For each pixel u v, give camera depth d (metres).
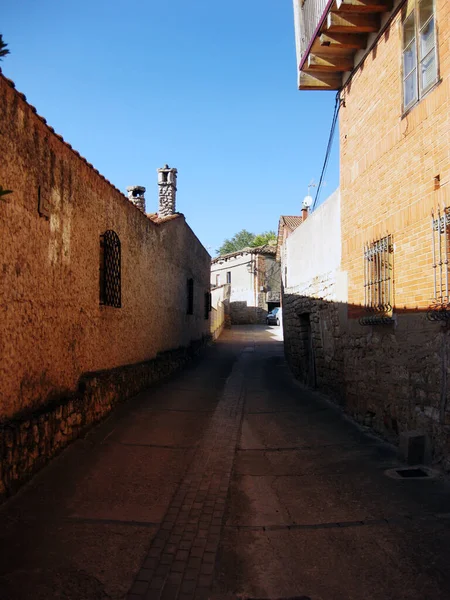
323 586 3.18
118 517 4.23
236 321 40.31
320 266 10.44
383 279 6.62
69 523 4.04
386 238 6.50
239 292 41.41
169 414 8.39
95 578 3.25
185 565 3.45
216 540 3.83
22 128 5.04
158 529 4.02
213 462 5.90
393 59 6.36
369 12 6.63
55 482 4.90
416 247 5.71
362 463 5.73
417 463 5.53
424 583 3.17
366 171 7.29
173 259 14.58
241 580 3.27
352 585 3.18
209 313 24.52
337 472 5.46
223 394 10.75
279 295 40.72
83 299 7.11
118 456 5.93
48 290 5.79
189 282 17.66
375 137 6.94
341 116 8.45
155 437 6.88
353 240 7.90
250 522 4.18
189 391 10.87
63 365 6.28
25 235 5.13
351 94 7.93
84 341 7.17
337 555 3.57
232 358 18.44
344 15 6.73
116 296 8.73
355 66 7.69
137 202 16.62
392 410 6.47
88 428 6.79
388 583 3.19
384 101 6.64
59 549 3.60
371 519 4.15
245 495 4.83
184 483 5.14
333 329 9.36
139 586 3.18
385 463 5.67
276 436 7.20
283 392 11.09
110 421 7.52
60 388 6.16
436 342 5.29
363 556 3.54
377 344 6.93
